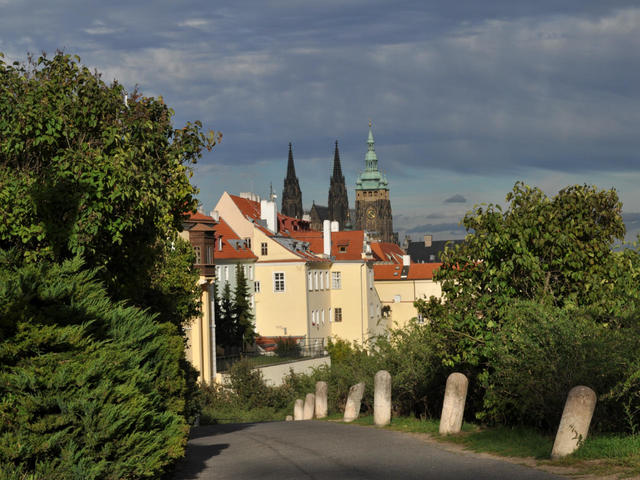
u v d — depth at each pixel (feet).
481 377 50.62
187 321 96.17
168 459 32.83
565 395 41.04
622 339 40.65
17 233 42.42
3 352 27.71
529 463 34.81
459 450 41.60
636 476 29.09
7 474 25.54
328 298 327.67
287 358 206.69
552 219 55.31
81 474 26.96
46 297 31.19
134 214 46.26
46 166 44.65
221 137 51.70
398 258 502.79
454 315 55.42
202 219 163.73
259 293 301.63
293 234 354.33
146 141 47.52
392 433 53.06
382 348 82.69
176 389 42.39
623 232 57.47
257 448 49.55
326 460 40.98
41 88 43.96
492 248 54.49
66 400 28.09
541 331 44.04
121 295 51.31
